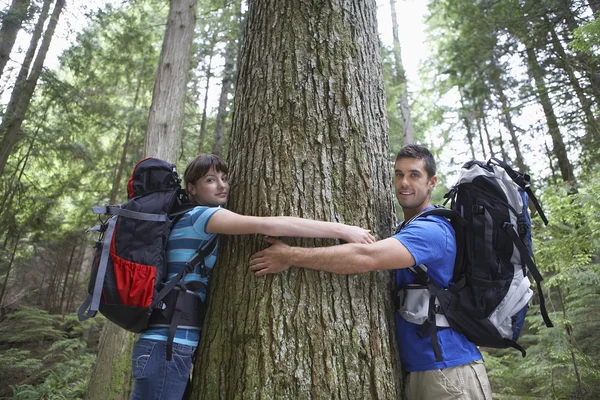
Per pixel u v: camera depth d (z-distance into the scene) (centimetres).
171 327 176
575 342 471
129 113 1073
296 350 174
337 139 206
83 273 1531
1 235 951
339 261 176
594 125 662
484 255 191
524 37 770
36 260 1248
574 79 689
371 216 204
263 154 206
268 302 180
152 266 174
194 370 188
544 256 475
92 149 1172
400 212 1092
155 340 176
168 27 689
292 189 197
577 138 705
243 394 168
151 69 1160
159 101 636
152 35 1020
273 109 211
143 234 177
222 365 179
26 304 1244
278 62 218
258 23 236
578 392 461
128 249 174
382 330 191
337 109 210
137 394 172
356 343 181
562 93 720
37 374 746
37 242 1077
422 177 219
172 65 660
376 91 234
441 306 191
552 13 723
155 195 189
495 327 187
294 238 190
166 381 173
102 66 1084
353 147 208
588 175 651
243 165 213
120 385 524
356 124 212
